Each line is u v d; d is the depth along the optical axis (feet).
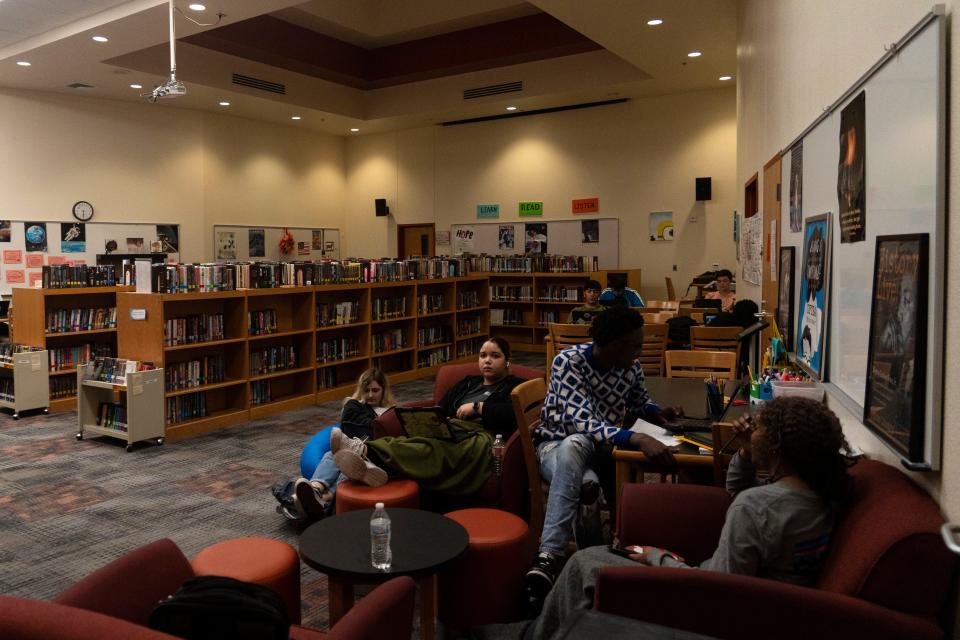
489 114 40.32
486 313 34.17
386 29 35.45
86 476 15.93
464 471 11.00
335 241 46.65
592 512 10.20
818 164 9.37
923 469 5.01
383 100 40.45
